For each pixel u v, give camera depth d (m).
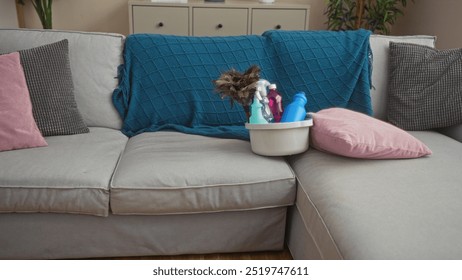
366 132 1.44
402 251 0.97
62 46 1.75
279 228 1.54
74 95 1.78
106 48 1.86
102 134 1.74
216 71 1.86
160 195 1.38
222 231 1.51
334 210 1.17
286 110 1.53
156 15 3.30
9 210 1.37
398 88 1.90
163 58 1.84
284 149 1.48
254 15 3.37
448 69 1.83
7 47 1.79
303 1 3.75
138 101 1.84
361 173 1.34
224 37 1.95
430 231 1.04
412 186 1.25
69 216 1.42
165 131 1.82
